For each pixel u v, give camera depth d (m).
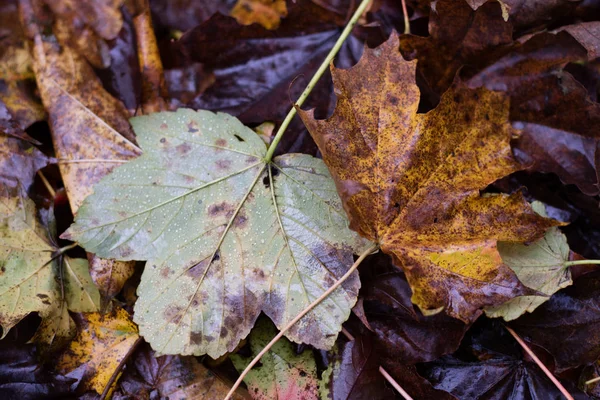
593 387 0.53
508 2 0.54
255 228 0.52
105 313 0.54
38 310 0.53
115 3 0.56
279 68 0.55
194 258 0.52
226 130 0.53
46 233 0.54
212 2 0.58
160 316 0.51
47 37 0.56
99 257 0.52
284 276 0.51
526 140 0.53
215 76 0.56
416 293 0.50
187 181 0.52
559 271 0.52
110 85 0.56
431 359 0.52
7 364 0.52
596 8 0.54
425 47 0.53
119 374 0.53
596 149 0.52
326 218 0.52
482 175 0.50
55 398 0.53
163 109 0.56
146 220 0.52
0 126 0.54
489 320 0.53
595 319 0.52
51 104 0.55
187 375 0.53
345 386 0.52
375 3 0.56
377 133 0.51
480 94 0.50
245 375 0.52
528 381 0.53
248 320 0.51
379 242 0.51
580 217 0.54
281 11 0.57
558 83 0.52
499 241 0.52
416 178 0.51
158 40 0.58
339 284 0.51
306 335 0.51
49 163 0.54
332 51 0.53
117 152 0.54
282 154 0.53
